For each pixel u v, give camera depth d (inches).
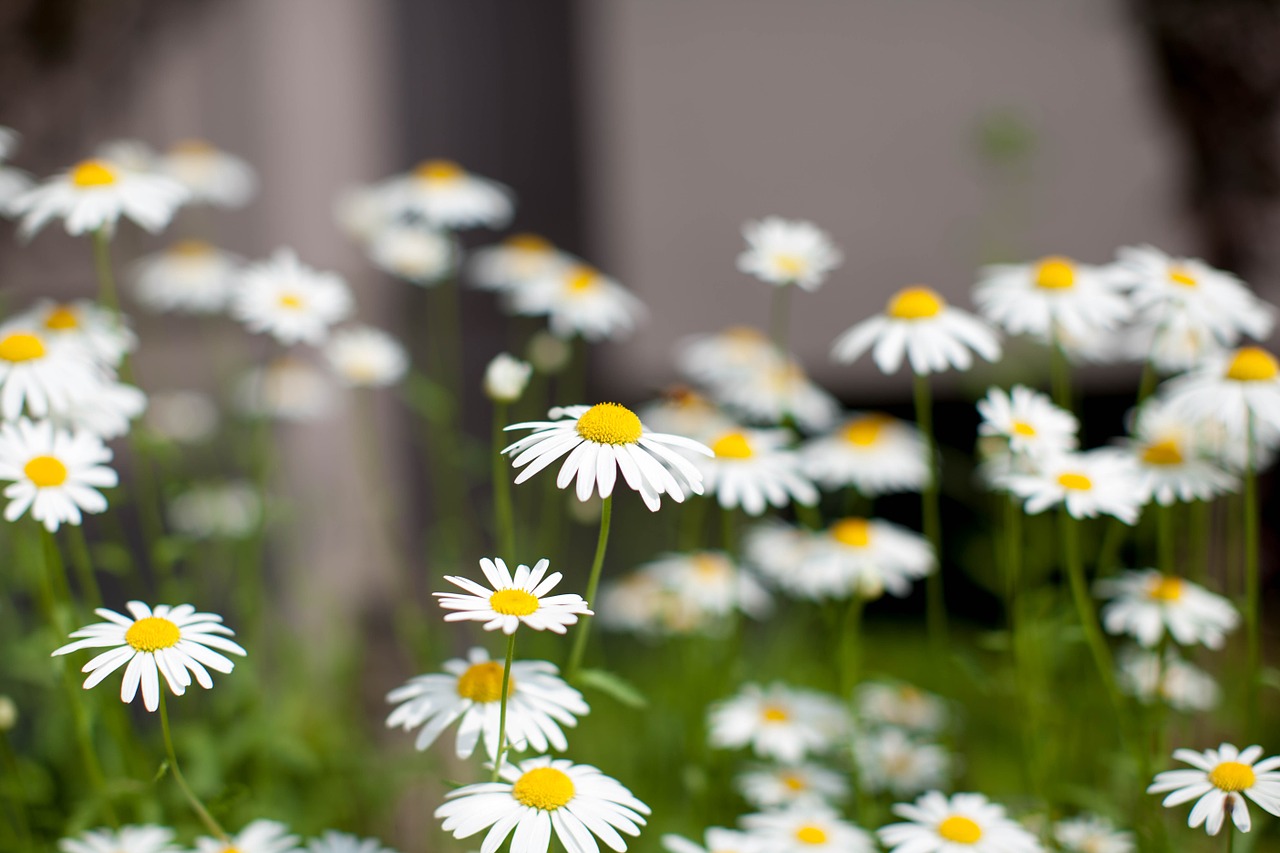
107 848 52.0
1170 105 83.0
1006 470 59.3
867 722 58.8
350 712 62.7
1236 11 78.0
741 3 109.6
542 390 94.5
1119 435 98.4
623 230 106.8
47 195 55.8
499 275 72.4
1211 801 49.5
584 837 48.5
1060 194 98.2
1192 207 83.1
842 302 102.7
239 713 59.1
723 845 52.2
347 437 92.6
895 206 104.0
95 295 82.9
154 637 48.8
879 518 103.7
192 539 61.1
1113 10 102.3
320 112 97.3
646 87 108.1
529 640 59.7
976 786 60.8
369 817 59.1
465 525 90.0
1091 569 67.7
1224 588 64.1
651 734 59.6
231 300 73.5
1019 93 103.8
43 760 58.1
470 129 104.3
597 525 88.7
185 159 72.9
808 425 63.7
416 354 98.0
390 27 100.6
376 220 76.9
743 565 62.5
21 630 58.9
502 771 49.2
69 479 51.3
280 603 76.7
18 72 76.9
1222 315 55.3
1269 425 54.2
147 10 85.4
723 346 68.2
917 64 107.3
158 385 85.7
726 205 106.3
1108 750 57.8
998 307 56.5
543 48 106.1
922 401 55.8
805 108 107.9
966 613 95.0
